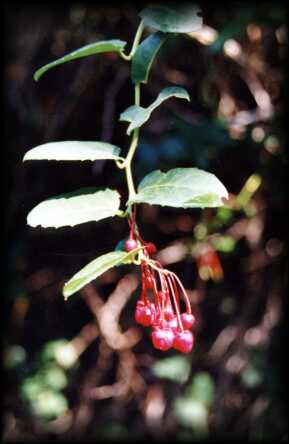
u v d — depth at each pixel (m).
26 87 4.18
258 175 4.00
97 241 4.52
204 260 4.24
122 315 4.60
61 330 4.74
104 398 4.75
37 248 4.52
